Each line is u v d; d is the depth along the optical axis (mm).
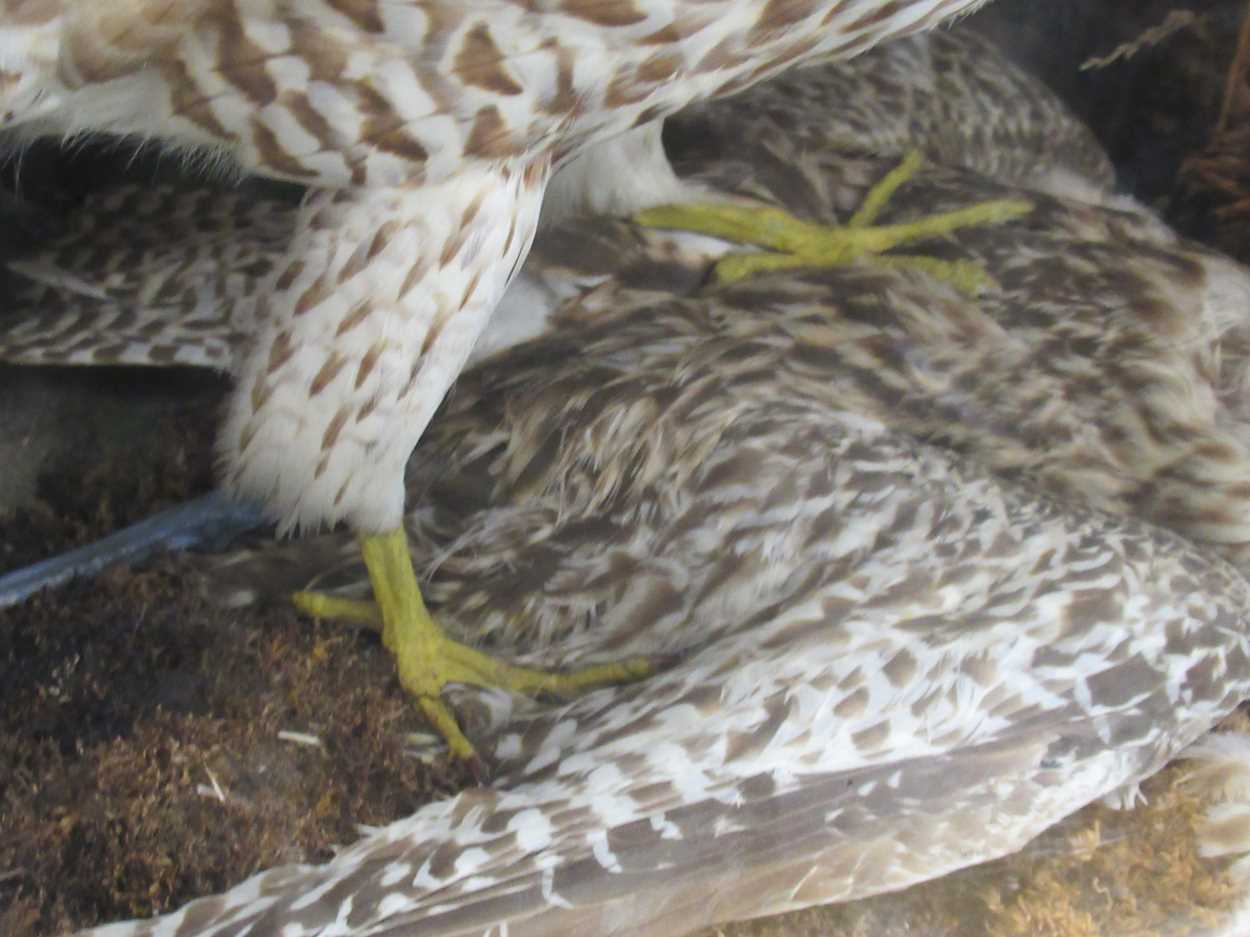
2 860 538
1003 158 790
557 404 638
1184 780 617
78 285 629
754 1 544
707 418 629
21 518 622
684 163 707
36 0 508
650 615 616
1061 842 597
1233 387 681
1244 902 595
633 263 668
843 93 760
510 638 621
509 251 565
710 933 552
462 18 515
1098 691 585
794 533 610
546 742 590
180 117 541
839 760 564
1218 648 607
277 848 554
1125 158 813
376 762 581
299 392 566
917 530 610
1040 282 687
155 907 540
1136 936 584
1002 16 814
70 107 542
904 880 567
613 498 627
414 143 534
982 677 579
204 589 605
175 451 643
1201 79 785
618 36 533
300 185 583
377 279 551
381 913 532
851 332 661
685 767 559
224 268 610
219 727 572
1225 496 662
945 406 657
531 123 542
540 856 544
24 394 638
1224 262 708
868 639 581
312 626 605
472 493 634
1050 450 665
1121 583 603
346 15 511
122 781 556
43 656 577
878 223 707
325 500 588
